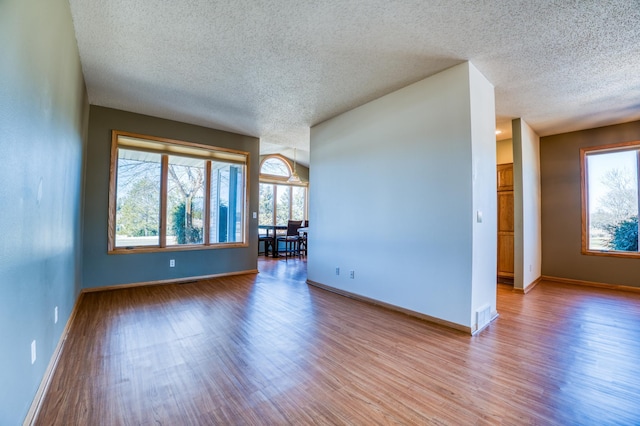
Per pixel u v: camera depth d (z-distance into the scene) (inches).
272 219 354.0
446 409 63.2
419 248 121.8
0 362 43.6
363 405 64.5
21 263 52.5
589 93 134.6
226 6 82.3
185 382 73.0
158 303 138.0
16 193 49.2
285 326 111.3
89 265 153.9
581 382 74.0
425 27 90.1
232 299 146.9
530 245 179.0
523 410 63.0
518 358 86.6
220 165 204.2
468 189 106.8
